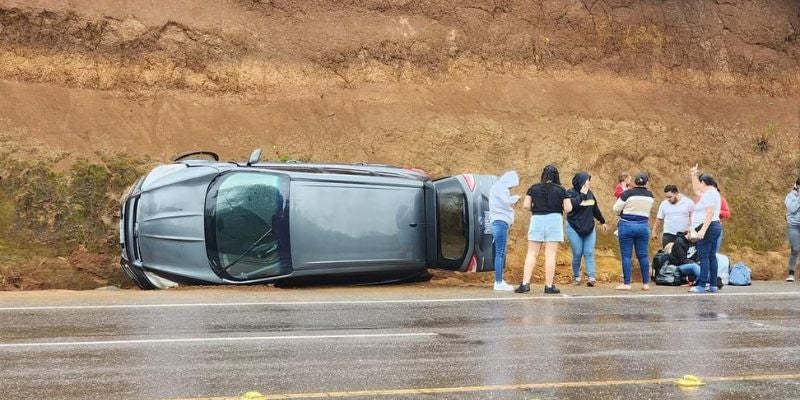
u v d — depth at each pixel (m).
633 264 17.16
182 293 11.84
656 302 11.45
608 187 18.89
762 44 22.53
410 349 7.73
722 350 7.90
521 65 20.27
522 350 7.76
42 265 14.23
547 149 18.91
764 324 9.48
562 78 20.44
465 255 13.61
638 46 21.42
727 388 6.41
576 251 14.05
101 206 15.38
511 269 15.85
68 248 14.75
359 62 19.06
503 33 20.41
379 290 12.72
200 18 18.25
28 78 16.59
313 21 19.22
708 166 20.09
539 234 12.41
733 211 19.47
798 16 23.19
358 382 6.42
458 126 18.67
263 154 17.17
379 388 6.24
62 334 8.31
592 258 14.02
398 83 19.11
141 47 17.59
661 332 8.86
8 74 16.50
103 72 17.19
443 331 8.73
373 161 17.77
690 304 11.27
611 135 19.66
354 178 13.26
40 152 15.63
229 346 7.76
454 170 18.02
